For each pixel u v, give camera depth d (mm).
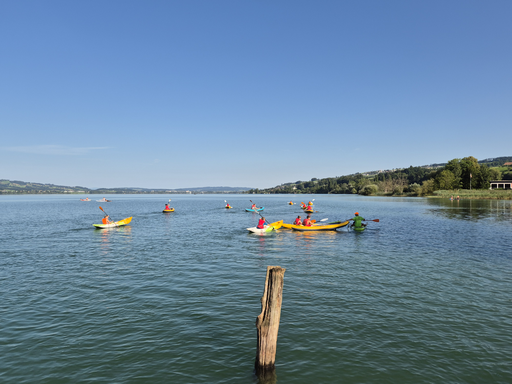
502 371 7289
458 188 128750
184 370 7469
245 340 8891
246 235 28859
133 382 7039
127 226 37500
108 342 8781
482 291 12578
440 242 24156
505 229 31297
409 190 143750
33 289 13266
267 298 7383
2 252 21562
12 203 123750
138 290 13047
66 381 7098
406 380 7000
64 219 49469
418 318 10078
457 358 7824
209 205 99312
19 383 7012
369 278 14438
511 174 156500
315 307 11000
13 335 9195
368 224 36531
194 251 21297
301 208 77000
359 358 7863
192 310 10938
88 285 13773
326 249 21688
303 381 6988
